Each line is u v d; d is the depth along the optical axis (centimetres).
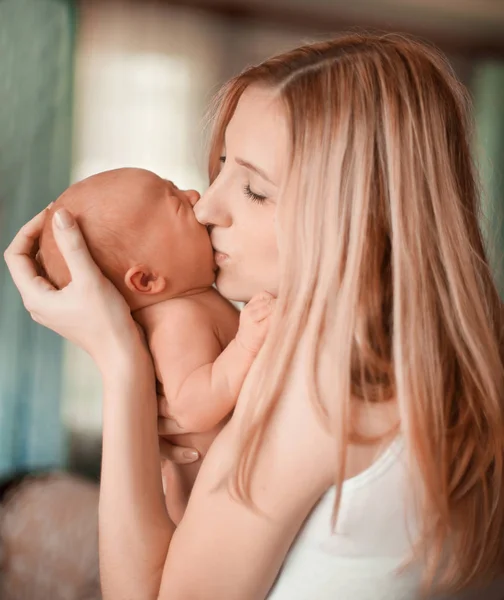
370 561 84
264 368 84
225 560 83
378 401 82
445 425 86
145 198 102
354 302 82
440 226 88
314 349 82
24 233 102
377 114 86
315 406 80
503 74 493
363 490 82
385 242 87
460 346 87
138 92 409
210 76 427
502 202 449
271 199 93
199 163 420
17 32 376
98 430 395
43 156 382
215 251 104
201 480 86
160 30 414
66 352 390
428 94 90
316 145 86
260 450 82
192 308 102
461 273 88
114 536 89
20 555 280
